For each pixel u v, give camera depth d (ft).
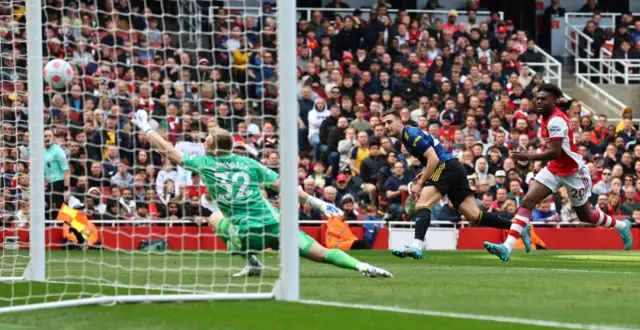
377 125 84.43
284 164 31.30
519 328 24.21
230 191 39.93
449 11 105.91
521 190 82.02
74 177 68.80
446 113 92.63
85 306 30.50
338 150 85.25
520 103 96.99
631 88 110.22
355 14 104.94
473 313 27.48
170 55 85.30
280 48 31.22
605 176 85.76
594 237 80.94
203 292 34.35
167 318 27.55
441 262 56.08
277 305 29.84
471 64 100.37
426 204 49.57
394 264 53.67
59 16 83.61
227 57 85.10
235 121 81.00
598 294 32.83
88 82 77.25
